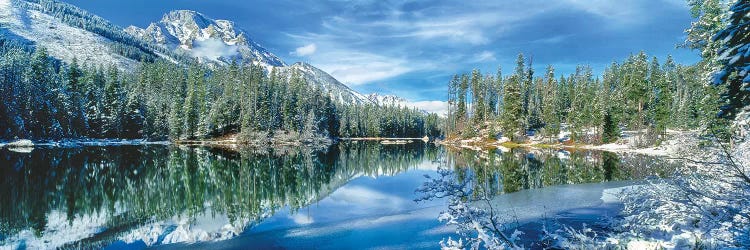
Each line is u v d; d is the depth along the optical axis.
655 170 17.17
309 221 15.03
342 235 12.88
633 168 23.03
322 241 12.25
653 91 66.25
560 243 9.55
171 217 15.80
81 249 11.94
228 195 21.20
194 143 75.88
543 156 45.16
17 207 17.47
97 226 14.41
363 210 17.11
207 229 13.91
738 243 6.85
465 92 98.88
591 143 62.44
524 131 72.06
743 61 6.83
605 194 18.88
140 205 18.19
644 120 62.31
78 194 20.75
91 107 69.19
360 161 43.19
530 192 20.02
